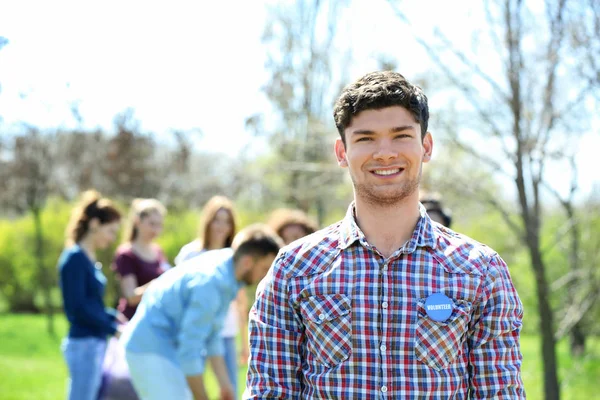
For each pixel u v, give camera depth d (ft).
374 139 6.10
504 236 24.34
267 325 6.32
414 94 6.17
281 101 29.19
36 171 44.65
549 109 15.49
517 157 15.87
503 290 6.17
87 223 16.52
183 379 12.37
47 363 34.58
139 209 18.69
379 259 6.17
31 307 65.67
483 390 6.02
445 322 5.98
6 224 64.54
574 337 26.17
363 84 6.24
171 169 37.47
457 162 18.85
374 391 5.91
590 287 17.63
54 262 62.69
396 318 6.03
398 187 6.09
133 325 12.64
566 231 16.85
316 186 28.84
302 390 6.27
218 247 17.78
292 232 15.89
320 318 6.09
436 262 6.17
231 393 13.69
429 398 5.88
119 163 36.14
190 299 12.19
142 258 18.56
